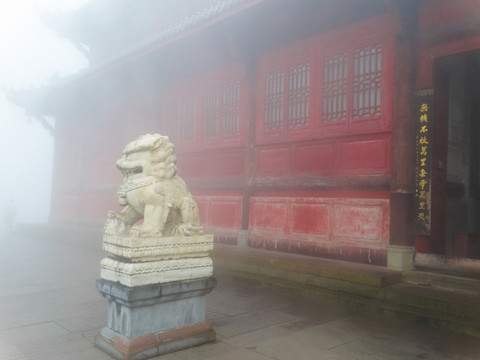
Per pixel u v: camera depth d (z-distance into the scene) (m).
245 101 12.10
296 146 10.60
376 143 8.98
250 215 11.53
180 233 5.26
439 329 6.16
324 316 6.83
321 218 9.78
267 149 11.31
